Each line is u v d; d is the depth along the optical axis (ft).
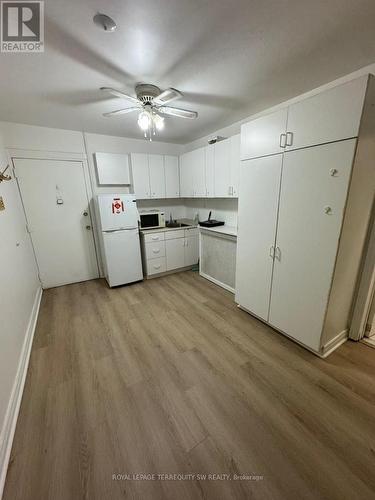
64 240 11.25
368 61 5.39
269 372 5.50
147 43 4.53
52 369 5.79
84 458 3.76
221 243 10.30
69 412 4.59
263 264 7.08
